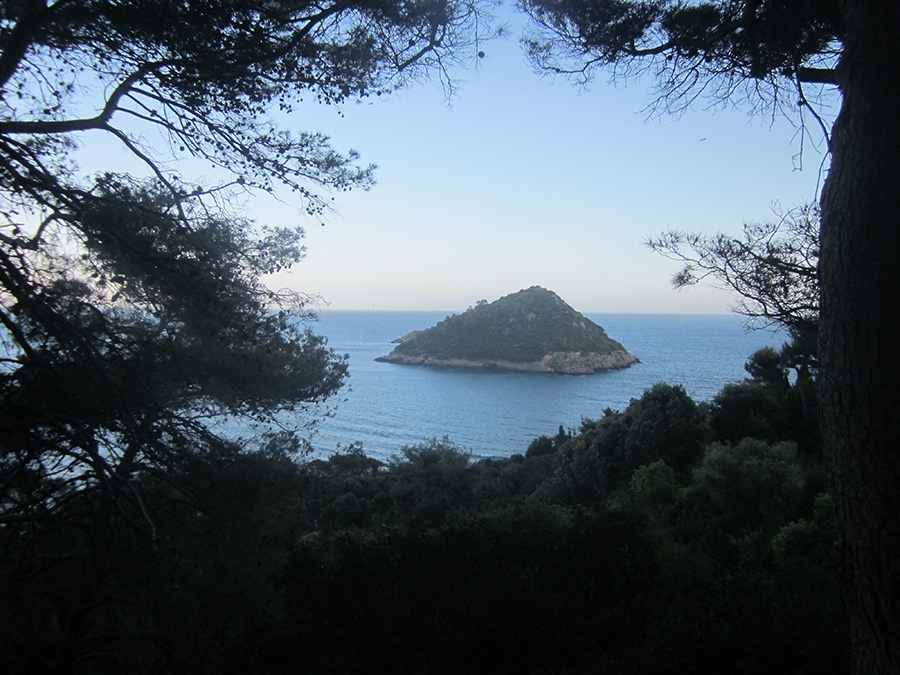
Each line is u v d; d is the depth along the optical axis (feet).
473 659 15.43
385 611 15.96
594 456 72.90
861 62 7.16
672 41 14.34
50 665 15.37
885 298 6.68
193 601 18.90
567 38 16.06
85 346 13.44
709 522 47.55
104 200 13.83
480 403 255.91
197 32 13.48
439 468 80.48
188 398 21.68
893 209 6.74
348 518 61.26
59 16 12.62
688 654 13.09
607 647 15.38
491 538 17.63
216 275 15.87
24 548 15.06
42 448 13.88
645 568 17.53
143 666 18.63
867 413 6.70
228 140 15.66
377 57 16.52
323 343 29.50
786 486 45.62
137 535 15.96
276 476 24.17
